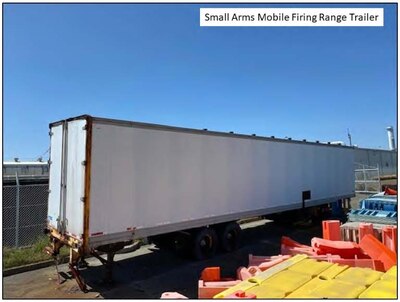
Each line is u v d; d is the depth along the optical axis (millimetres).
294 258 5074
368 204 9344
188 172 8570
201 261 8812
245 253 9695
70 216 6871
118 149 7078
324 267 4551
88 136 6574
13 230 9445
